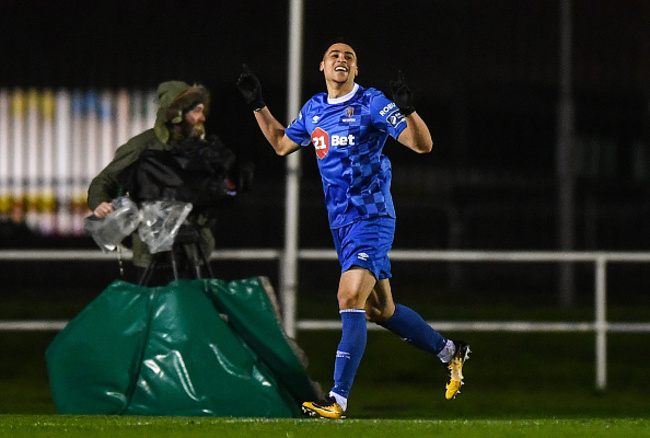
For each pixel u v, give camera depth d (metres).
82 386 23.52
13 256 32.66
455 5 74.31
